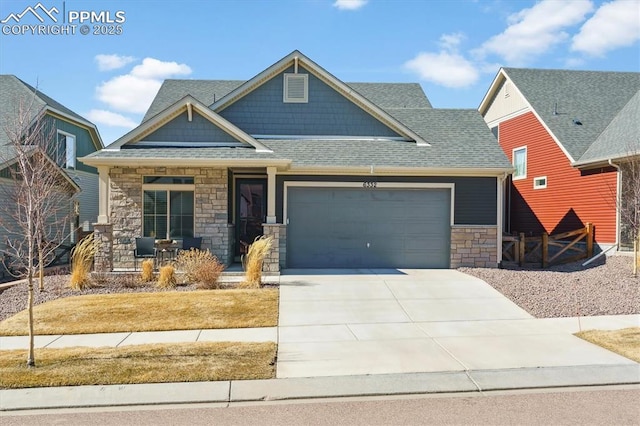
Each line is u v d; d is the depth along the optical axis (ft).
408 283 38.34
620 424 15.07
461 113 58.23
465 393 17.94
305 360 21.08
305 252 46.75
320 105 51.85
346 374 19.38
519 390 18.19
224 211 45.44
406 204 47.19
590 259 49.65
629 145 46.50
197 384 18.21
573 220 57.47
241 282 38.17
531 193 66.54
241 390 17.76
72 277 36.83
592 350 22.40
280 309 30.30
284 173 46.29
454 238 46.85
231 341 23.80
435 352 22.29
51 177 31.58
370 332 25.84
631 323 27.48
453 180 47.19
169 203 45.57
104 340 24.09
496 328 26.63
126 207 45.16
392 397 17.56
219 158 42.37
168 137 45.65
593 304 31.76
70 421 15.48
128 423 15.31
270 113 51.57
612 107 63.36
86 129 77.77
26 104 54.85
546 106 64.13
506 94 72.90
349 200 46.96
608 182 51.67
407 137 51.88
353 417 15.71
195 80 67.26
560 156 59.98
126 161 41.98
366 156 47.93
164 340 24.08
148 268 38.81
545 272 43.98
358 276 41.65
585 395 17.62
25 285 37.81
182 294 33.99
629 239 49.14
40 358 20.77
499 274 42.39
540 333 25.49
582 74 70.54
